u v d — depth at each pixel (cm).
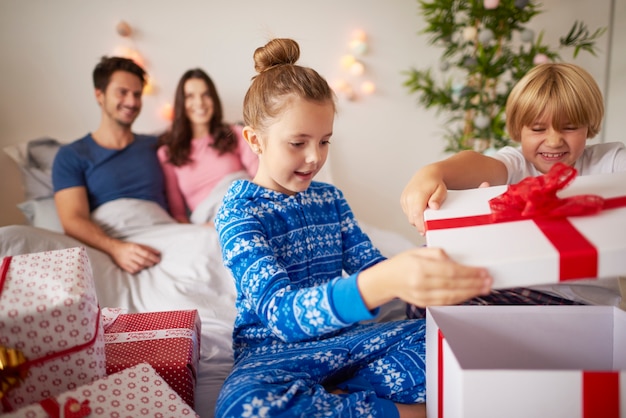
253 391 70
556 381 58
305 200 100
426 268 57
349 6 234
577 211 66
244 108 95
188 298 134
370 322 118
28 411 68
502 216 68
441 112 251
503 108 204
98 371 78
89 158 188
